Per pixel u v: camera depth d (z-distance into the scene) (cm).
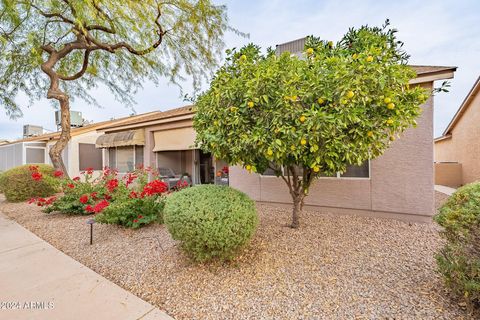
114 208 575
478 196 271
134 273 387
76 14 858
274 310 284
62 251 493
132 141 1223
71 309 296
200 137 469
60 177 950
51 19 1020
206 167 1477
